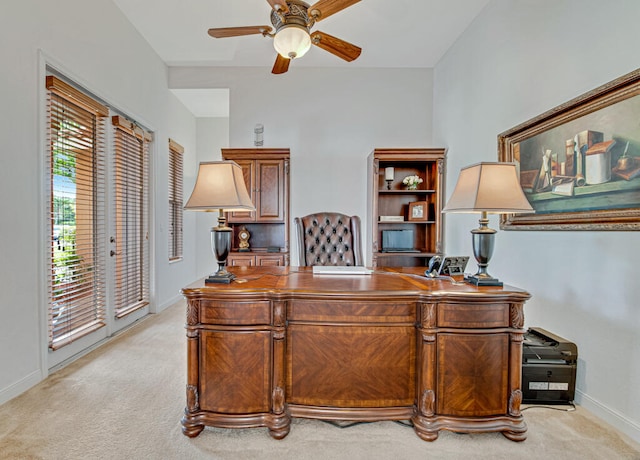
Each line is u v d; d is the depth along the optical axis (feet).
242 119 13.69
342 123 13.78
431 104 13.82
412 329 5.57
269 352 5.45
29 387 6.78
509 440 5.32
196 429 5.37
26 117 6.68
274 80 13.71
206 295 5.35
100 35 9.00
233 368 5.43
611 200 5.76
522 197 5.40
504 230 8.86
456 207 5.77
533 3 7.80
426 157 12.39
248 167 12.71
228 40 11.66
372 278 6.45
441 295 5.26
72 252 8.32
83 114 8.61
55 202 7.76
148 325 10.99
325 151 13.76
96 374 7.49
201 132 17.38
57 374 7.45
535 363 6.48
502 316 5.39
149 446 5.13
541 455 5.01
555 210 7.05
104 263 9.57
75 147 8.37
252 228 13.75
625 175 5.52
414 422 5.49
